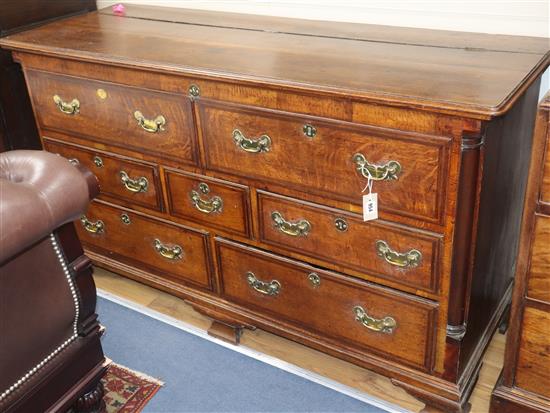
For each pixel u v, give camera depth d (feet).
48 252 4.51
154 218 6.64
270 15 7.20
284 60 5.43
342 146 4.94
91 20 7.29
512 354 5.19
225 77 5.16
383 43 5.84
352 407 5.98
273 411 5.98
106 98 6.14
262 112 5.20
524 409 5.31
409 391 5.69
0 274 4.14
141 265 7.14
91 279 4.93
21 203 4.02
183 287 6.90
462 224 4.71
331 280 5.64
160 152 6.10
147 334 7.03
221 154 5.68
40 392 4.74
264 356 6.62
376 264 5.29
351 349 5.90
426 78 4.80
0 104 7.41
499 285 6.15
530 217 4.56
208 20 7.06
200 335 6.96
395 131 4.64
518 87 4.53
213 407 6.05
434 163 4.60
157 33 6.54
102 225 7.18
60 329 4.78
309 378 6.32
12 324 4.33
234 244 6.15
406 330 5.43
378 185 4.93
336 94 4.68
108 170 6.66
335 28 6.51
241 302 6.48
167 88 5.66
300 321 6.11
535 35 5.91
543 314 4.85
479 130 4.31
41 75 6.50
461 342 5.25
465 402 5.54
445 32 6.18
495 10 5.98
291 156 5.26
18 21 7.23
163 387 6.29
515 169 5.60
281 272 5.95
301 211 5.48
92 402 5.42
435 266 4.99
